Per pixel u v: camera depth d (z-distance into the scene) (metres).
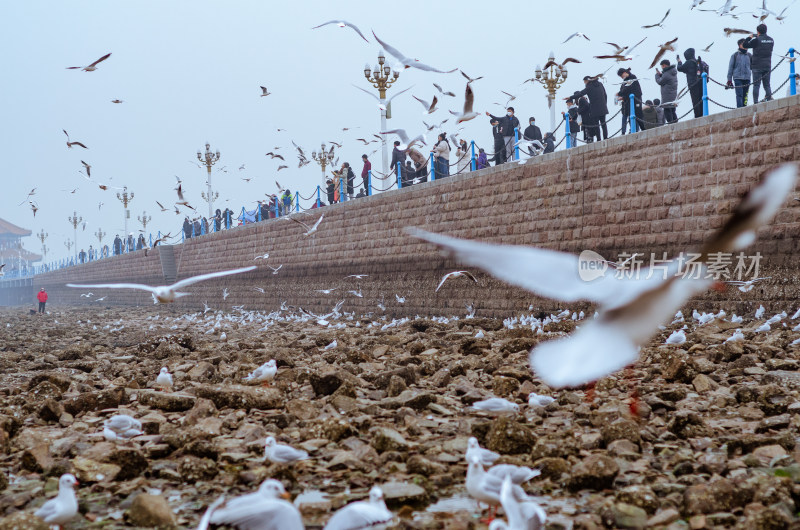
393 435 8.01
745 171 19.06
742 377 11.20
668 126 21.19
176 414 10.78
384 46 12.73
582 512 6.02
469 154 32.03
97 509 6.61
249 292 48.72
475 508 6.25
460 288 29.08
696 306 20.17
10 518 5.59
